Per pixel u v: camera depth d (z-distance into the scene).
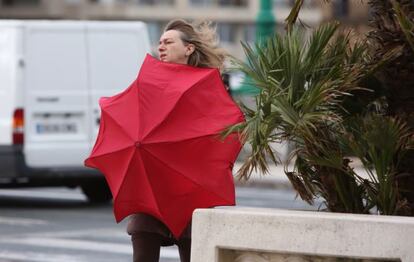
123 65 34.97
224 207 11.66
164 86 12.04
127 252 25.11
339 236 10.61
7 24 33.84
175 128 11.77
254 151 11.75
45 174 33.81
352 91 12.92
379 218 10.66
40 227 30.00
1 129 33.41
